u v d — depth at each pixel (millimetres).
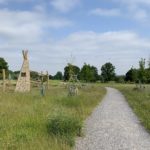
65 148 12172
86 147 13188
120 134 16078
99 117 22141
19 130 13695
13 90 38688
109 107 29734
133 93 53281
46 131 14211
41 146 11812
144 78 66875
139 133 16500
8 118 15945
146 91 56469
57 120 14766
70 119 15242
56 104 24422
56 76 110812
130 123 19781
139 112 25250
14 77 51094
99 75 153875
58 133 14047
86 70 92875
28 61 39219
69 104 25766
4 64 101875
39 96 29094
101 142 14148
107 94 55312
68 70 43781
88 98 34188
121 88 81750
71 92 34219
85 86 67625
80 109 24094
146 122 19625
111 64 154500
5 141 12023
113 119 21328
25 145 11789
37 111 19078
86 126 18016
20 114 17234
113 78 154125
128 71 140625
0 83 44625
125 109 28375
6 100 23312
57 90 42531
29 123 15016
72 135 14438
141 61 67000
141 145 13766
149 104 30734
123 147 13336
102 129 17359
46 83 47406
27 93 32719
